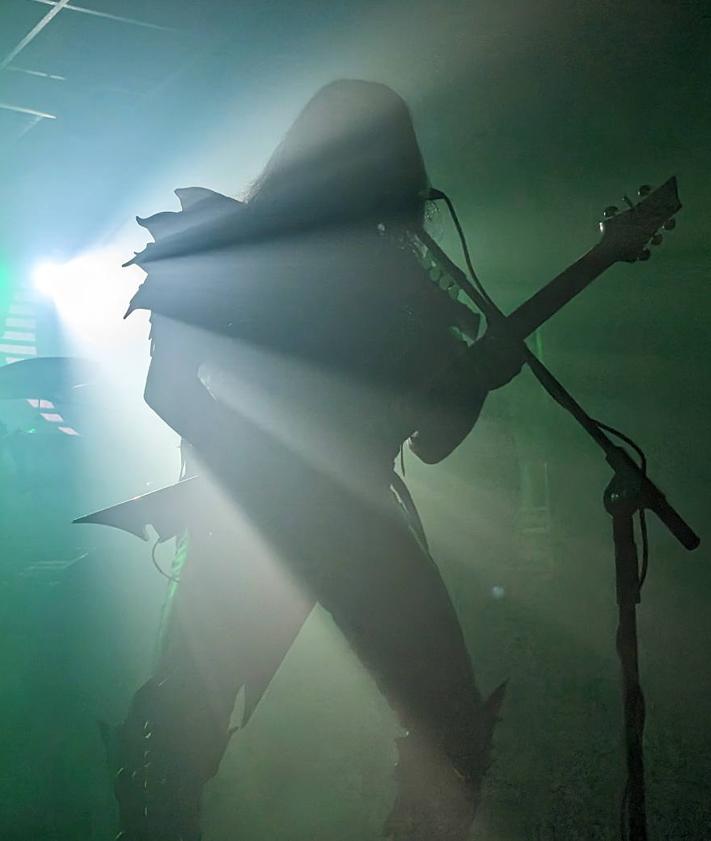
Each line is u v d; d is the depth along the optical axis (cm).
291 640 221
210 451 223
